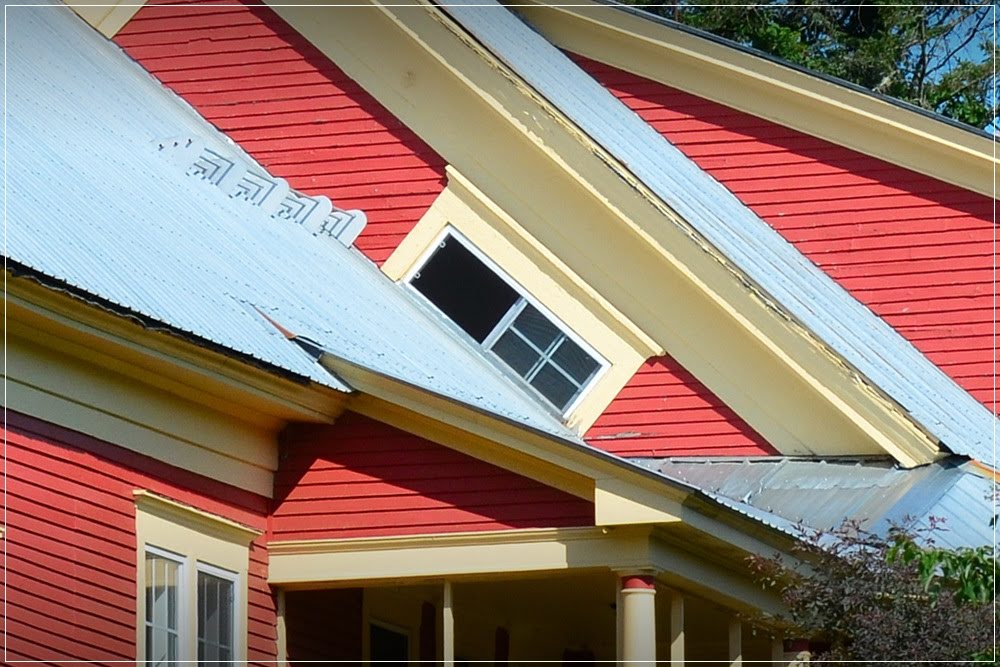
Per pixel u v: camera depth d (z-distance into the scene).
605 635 35.44
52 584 23.39
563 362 33.03
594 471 26.12
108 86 34.72
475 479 27.31
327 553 27.61
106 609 24.11
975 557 22.92
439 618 31.86
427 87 35.09
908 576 24.34
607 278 33.16
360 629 29.84
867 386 30.91
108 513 24.47
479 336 33.34
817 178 37.38
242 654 26.64
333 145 35.66
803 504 28.78
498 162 34.22
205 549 26.20
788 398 31.75
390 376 27.11
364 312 31.19
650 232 32.72
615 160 33.16
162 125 35.03
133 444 25.16
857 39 64.19
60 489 23.81
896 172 37.09
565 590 30.48
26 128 29.28
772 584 26.11
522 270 33.62
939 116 36.62
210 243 29.67
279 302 29.06
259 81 36.38
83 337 24.03
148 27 37.00
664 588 27.19
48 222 25.77
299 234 33.75
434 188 34.78
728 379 32.22
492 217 34.03
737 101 37.88
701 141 37.97
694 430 32.28
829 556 24.95
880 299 36.66
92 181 28.83
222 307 27.19
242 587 26.92
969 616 23.94
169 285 26.61
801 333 31.47
